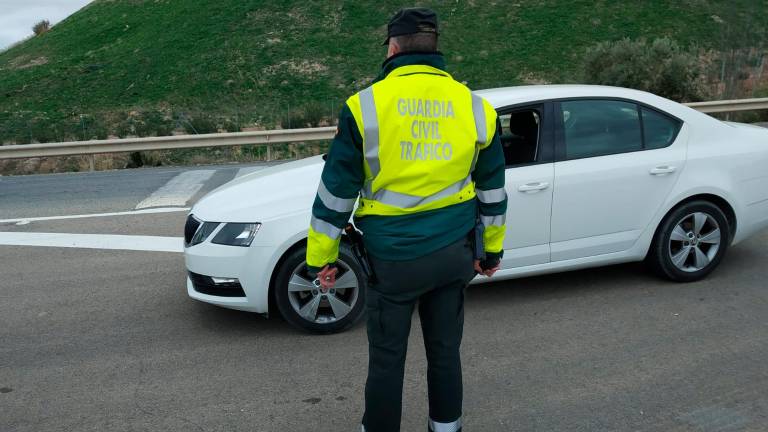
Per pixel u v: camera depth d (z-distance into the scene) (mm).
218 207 4473
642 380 3646
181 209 8453
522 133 4738
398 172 2469
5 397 3734
